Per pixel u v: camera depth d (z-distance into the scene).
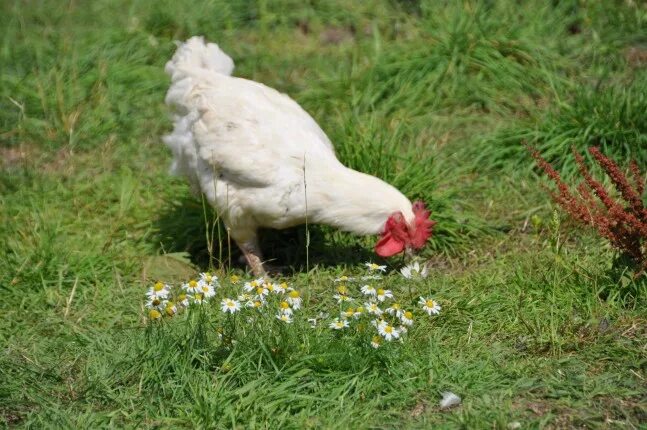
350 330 5.38
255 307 5.32
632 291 5.91
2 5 10.62
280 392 5.06
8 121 8.77
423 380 5.20
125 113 8.80
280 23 10.08
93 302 6.38
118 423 5.04
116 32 9.78
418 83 8.74
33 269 6.62
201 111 6.54
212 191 6.54
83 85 9.12
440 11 9.55
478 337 5.70
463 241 6.97
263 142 6.33
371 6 10.06
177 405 5.08
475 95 8.66
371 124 7.65
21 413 5.19
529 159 7.79
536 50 8.91
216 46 7.16
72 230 7.34
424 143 8.18
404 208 6.23
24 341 5.91
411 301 6.00
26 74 9.21
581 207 6.11
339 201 6.25
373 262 6.68
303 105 8.64
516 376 5.23
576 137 7.71
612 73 8.78
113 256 6.94
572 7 9.65
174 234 7.25
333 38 9.80
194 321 5.59
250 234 6.65
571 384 5.11
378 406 5.05
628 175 7.47
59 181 7.97
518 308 5.87
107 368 5.38
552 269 6.22
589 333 5.62
